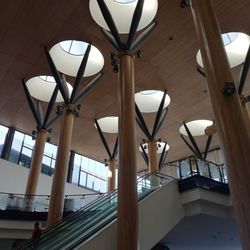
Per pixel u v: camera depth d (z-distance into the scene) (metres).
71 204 19.80
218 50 10.60
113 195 14.48
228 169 8.88
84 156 35.12
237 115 9.40
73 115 20.83
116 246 10.56
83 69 20.28
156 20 17.41
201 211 13.85
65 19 17.30
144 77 21.88
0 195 19.42
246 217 8.01
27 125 29.03
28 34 18.34
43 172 30.00
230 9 16.69
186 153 34.38
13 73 21.86
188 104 25.28
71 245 10.06
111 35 17.28
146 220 12.24
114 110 26.14
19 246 14.45
